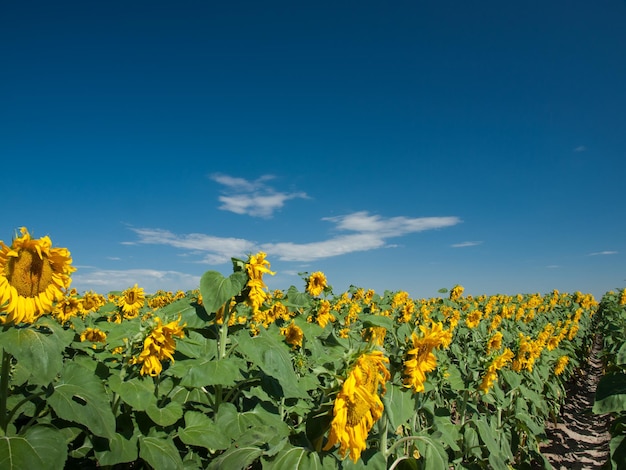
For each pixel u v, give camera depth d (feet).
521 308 66.23
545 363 36.11
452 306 60.13
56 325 11.89
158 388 15.56
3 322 12.05
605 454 32.30
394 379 15.34
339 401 10.77
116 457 12.49
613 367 24.22
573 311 88.58
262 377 15.79
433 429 19.77
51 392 11.66
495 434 23.41
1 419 11.42
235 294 14.69
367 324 15.75
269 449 11.65
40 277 12.41
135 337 14.44
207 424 14.61
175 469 12.68
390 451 15.02
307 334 21.76
